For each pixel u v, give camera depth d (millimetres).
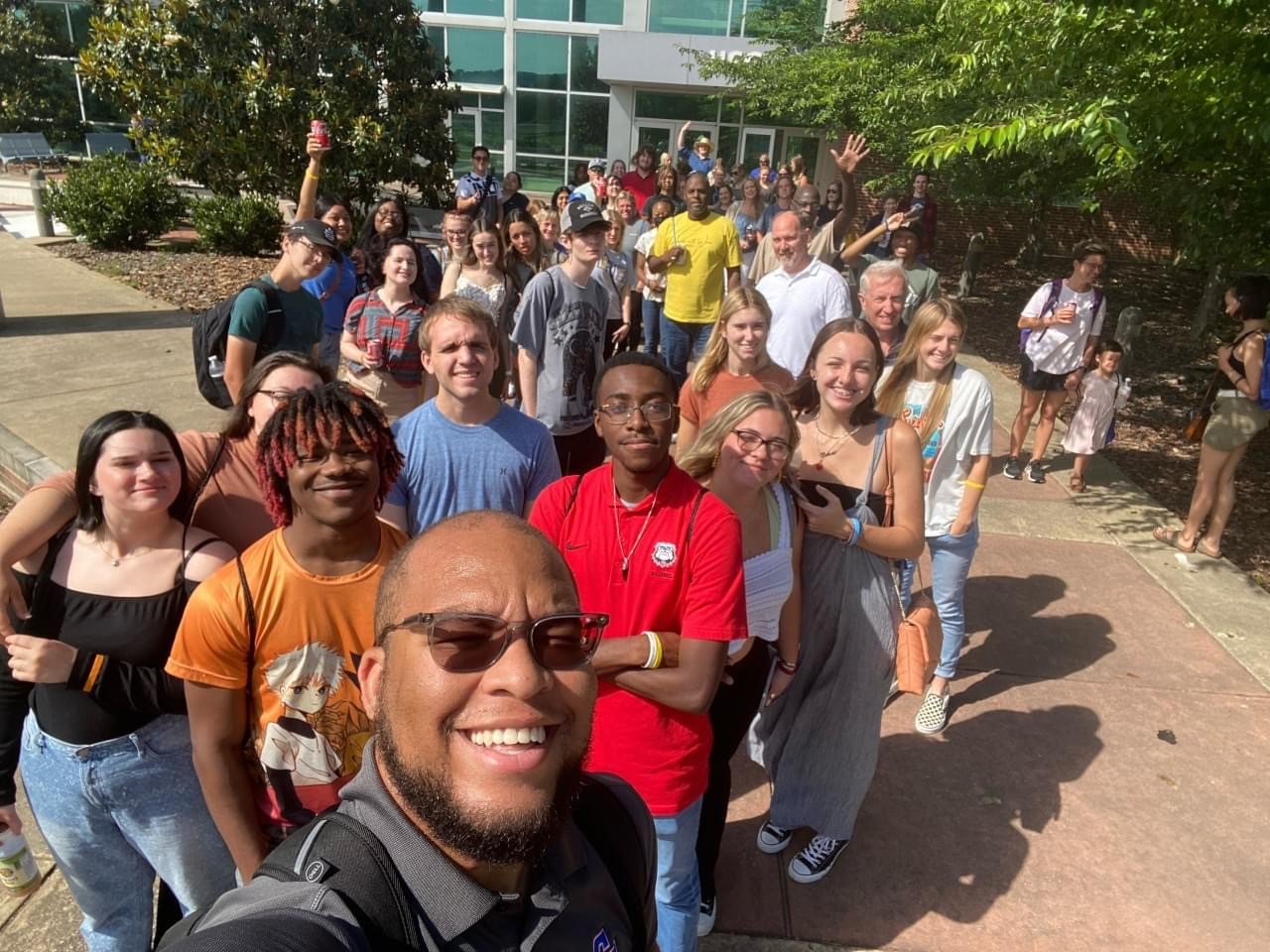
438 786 1015
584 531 2100
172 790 1945
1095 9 4414
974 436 3346
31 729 1942
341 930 893
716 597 2000
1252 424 4910
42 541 1931
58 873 2725
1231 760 3506
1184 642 4359
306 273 3650
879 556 2584
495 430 2672
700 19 22266
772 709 2760
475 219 5805
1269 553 5461
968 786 3303
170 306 9500
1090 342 6016
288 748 1761
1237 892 2859
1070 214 18172
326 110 13102
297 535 1718
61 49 24953
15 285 10125
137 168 13320
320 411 1658
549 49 23047
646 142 22594
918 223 8898
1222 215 6004
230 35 12883
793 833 3041
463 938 1019
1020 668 4094
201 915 1006
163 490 1896
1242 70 4250
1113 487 6367
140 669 1866
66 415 6109
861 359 2555
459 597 1040
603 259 7164
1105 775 3387
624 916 1230
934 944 2623
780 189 11328
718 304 6992
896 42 11102
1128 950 2625
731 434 2277
